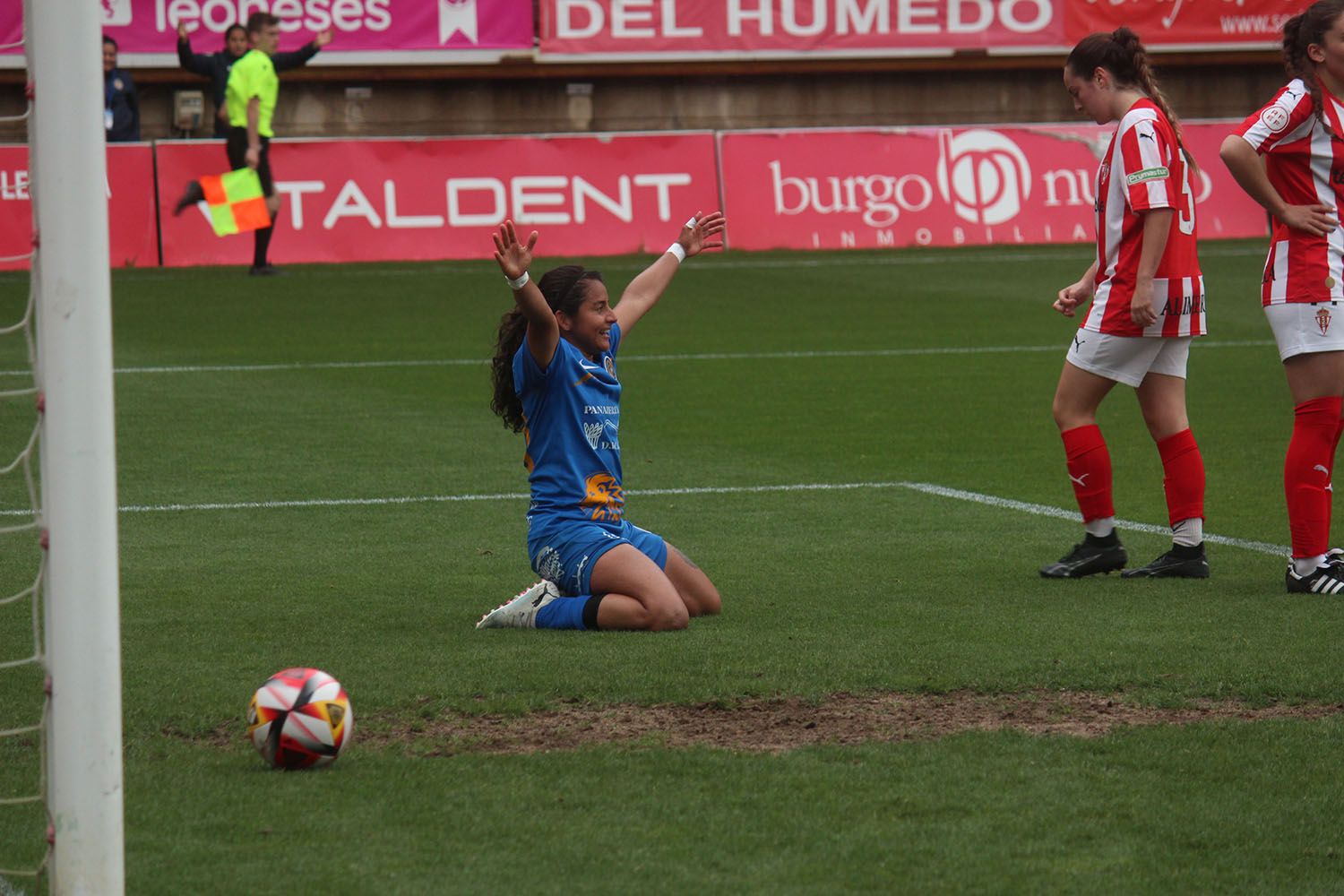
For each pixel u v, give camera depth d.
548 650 19.05
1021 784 14.50
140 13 77.38
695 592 20.88
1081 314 58.44
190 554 25.09
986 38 86.56
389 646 19.34
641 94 88.25
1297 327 21.70
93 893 11.30
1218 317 58.00
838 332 54.62
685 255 23.02
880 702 17.02
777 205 79.69
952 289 65.56
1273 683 17.58
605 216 77.69
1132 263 22.53
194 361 47.41
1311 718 16.53
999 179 82.12
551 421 20.67
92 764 11.26
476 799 14.09
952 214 81.31
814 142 80.44
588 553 20.31
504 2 81.88
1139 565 24.19
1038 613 20.95
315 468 32.44
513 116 87.31
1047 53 87.00
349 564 24.38
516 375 20.83
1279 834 13.37
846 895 12.16
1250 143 21.47
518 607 20.39
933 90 90.19
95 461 11.23
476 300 62.00
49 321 11.19
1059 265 73.06
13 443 35.41
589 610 20.08
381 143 75.94
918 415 39.12
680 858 12.81
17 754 15.36
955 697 17.22
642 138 78.50
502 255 19.66
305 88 84.81
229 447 34.62
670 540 26.02
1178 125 22.86
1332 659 18.53
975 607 21.30
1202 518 23.11
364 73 83.56
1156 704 16.95
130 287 65.06
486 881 12.39
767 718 16.53
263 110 68.31
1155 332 22.62
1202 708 16.91
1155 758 15.18
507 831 13.38
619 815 13.73
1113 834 13.35
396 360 47.81
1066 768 14.93
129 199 72.06
